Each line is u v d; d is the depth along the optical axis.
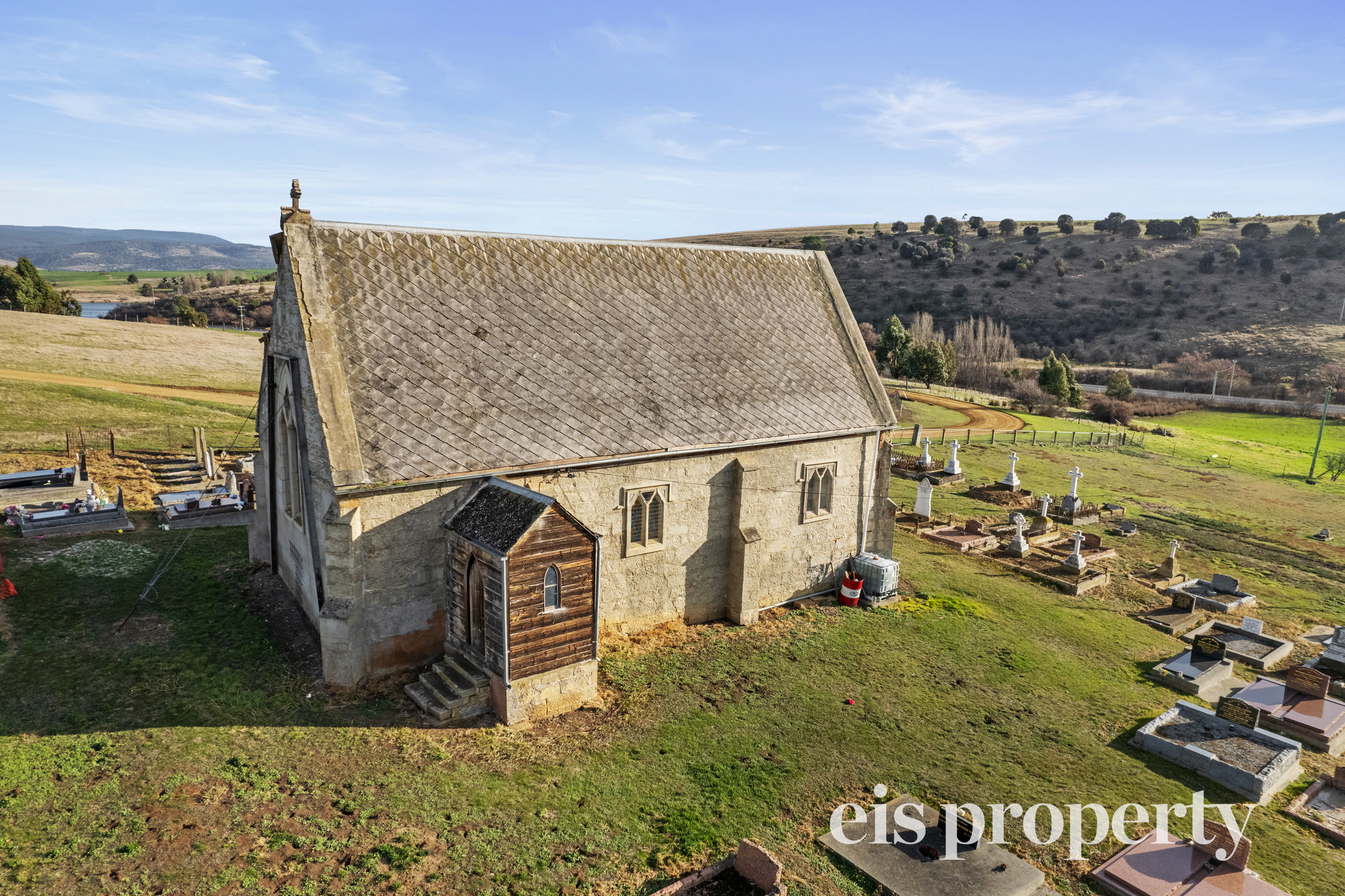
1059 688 21.98
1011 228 175.25
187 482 35.31
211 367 65.19
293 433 21.81
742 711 19.45
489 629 17.84
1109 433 67.06
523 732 17.64
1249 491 52.19
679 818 15.16
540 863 13.52
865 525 29.28
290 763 15.66
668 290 26.50
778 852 14.49
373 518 18.11
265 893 12.31
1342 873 15.02
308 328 18.73
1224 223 171.00
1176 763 18.53
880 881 13.81
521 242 24.33
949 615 26.72
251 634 20.92
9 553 24.38
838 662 22.66
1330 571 35.72
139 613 21.45
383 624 18.75
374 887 12.63
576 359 22.69
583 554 18.39
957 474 47.25
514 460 19.70
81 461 33.88
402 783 15.36
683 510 23.58
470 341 21.19
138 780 14.70
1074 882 14.27
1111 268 147.50
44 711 16.56
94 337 70.12
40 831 13.14
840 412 27.36
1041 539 36.91
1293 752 18.42
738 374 25.83
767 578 26.12
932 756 18.14
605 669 21.05
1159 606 29.38
